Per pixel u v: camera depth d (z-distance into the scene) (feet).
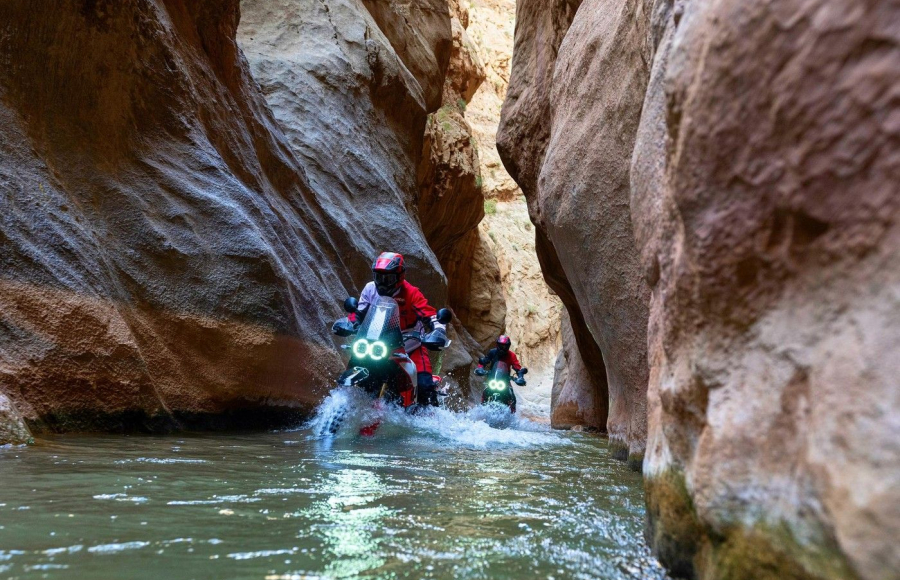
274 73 43.96
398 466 11.51
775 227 3.80
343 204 41.45
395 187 48.93
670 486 5.07
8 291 14.39
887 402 3.00
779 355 3.79
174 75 21.47
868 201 3.27
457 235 72.54
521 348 105.40
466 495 8.63
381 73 51.08
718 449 4.17
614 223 13.76
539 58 27.20
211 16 26.91
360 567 4.99
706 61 4.12
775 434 3.77
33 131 16.98
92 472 9.21
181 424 17.66
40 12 17.15
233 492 8.07
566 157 16.51
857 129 3.30
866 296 3.26
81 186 17.71
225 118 25.81
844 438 3.17
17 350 14.11
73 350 14.99
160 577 4.60
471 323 79.82
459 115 75.00
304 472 10.18
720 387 4.27
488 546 5.80
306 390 22.61
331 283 30.32
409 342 19.48
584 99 16.28
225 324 19.21
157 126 20.72
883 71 3.19
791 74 3.57
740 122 3.89
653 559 5.47
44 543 5.41
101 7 18.58
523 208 119.96
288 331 21.38
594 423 31.89
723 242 4.10
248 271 20.15
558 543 6.00
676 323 4.88
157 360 17.56
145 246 18.31
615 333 14.06
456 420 19.39
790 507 3.55
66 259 15.69
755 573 3.79
